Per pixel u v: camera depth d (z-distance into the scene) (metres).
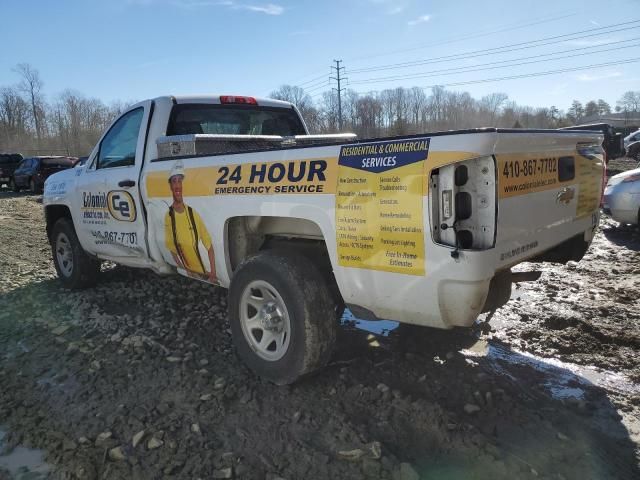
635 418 3.22
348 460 2.78
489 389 3.49
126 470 2.75
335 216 3.11
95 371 3.90
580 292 5.62
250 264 3.60
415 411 3.15
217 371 3.82
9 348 4.44
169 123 4.82
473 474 2.65
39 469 2.83
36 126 79.81
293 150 3.34
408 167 2.78
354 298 3.19
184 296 5.62
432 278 2.78
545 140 3.12
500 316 4.93
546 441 2.94
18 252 8.62
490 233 2.72
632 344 4.24
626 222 8.50
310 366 3.37
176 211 4.25
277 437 3.00
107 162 5.29
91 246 5.58
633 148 25.50
